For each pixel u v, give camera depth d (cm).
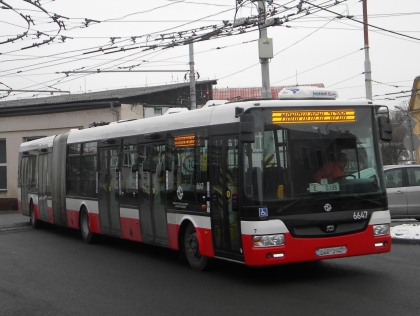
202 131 1039
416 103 3897
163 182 1178
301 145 916
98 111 2892
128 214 1342
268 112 912
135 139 1315
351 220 916
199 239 1045
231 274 1037
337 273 992
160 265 1180
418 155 4019
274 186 892
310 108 930
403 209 1634
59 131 3042
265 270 1057
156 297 877
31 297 920
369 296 806
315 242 893
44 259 1323
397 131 4141
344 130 943
